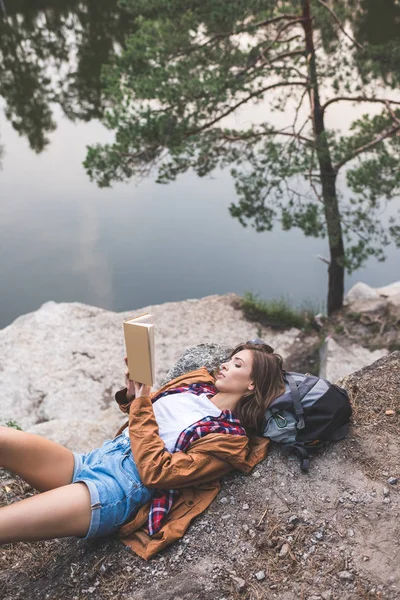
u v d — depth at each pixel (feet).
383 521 9.25
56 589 8.84
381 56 30.60
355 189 29.53
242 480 9.93
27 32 97.45
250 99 31.83
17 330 33.24
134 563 8.92
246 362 10.22
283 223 30.73
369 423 11.12
